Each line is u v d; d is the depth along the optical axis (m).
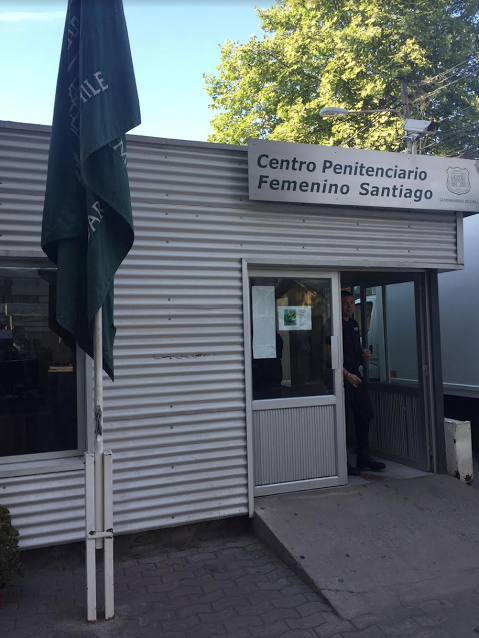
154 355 4.52
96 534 3.34
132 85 3.25
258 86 18.23
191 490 4.55
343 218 5.27
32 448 4.25
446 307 7.75
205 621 3.40
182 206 4.68
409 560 4.07
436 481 5.48
